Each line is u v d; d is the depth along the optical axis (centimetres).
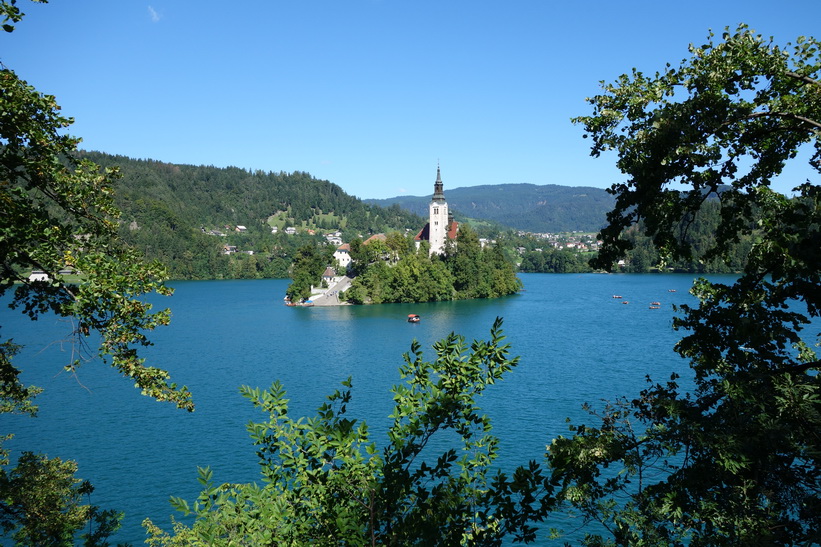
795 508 961
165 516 3328
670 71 1077
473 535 877
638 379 6112
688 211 1120
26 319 12500
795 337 1023
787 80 1062
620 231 1148
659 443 1028
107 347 1329
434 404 904
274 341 9338
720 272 13912
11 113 1175
